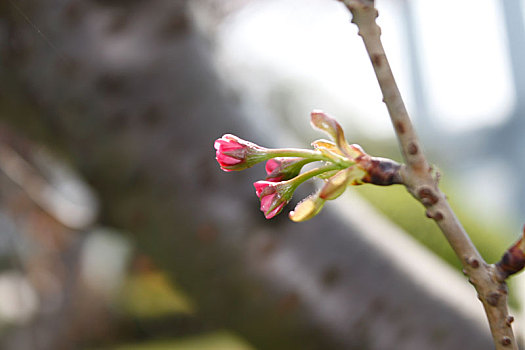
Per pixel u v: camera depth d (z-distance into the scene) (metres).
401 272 0.65
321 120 0.37
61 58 0.70
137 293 4.02
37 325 2.42
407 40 6.11
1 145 2.05
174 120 0.69
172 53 0.71
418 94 6.10
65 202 2.24
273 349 0.67
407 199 2.49
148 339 4.15
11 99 0.76
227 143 0.38
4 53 0.71
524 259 0.35
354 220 0.68
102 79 0.70
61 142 0.76
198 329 4.27
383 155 4.37
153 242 0.71
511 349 0.35
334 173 0.37
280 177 0.38
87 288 2.73
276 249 0.65
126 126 0.70
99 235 2.70
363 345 0.62
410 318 0.62
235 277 0.66
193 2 0.79
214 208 0.67
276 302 0.64
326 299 0.64
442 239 2.40
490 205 5.22
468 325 0.62
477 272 0.35
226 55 0.79
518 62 5.21
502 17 5.39
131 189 0.70
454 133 5.70
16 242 2.60
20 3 0.69
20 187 2.19
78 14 0.70
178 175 0.68
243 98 0.74
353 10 0.35
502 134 5.24
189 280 0.70
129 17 0.71
